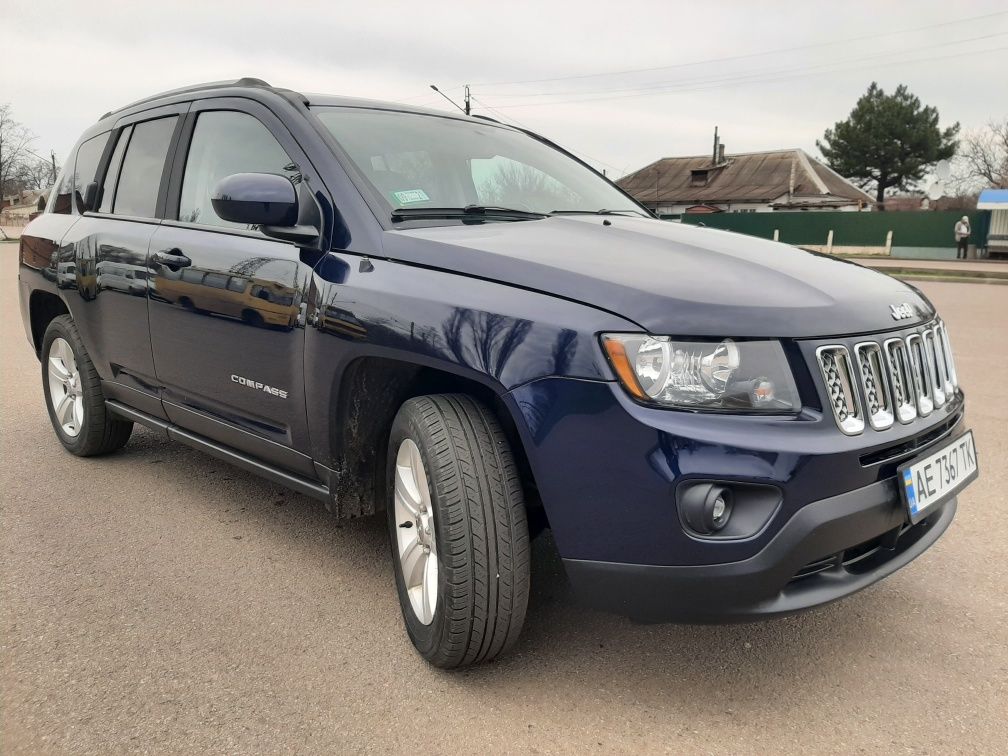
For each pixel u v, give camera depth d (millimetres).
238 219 2578
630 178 59031
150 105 3768
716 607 1944
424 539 2350
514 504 2178
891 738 2070
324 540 3305
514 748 2029
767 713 2178
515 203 3074
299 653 2459
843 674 2359
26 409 5344
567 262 2188
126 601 2777
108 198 3859
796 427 1944
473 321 2135
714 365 1926
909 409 2234
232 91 3230
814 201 49312
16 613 2688
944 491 2293
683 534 1910
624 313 1971
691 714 2174
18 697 2223
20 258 4484
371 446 2658
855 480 2002
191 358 3156
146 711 2164
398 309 2289
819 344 2012
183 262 3119
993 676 2344
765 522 1912
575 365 1969
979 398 5730
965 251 29797
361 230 2537
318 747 2025
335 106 3061
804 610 1998
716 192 53688
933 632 2590
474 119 3648
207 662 2404
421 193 2799
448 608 2174
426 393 2596
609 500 1962
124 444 4309
